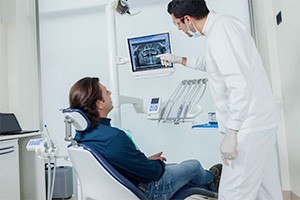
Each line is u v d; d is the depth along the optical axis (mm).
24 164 2574
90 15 3322
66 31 3363
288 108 2289
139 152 1420
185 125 3031
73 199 2826
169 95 3070
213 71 1384
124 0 2125
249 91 1195
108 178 1312
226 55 1235
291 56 2117
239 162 1286
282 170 2449
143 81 3125
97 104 1470
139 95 3135
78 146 1367
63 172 2783
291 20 2057
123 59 2166
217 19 1332
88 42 3312
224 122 1419
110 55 2158
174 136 3053
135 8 3186
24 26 3193
